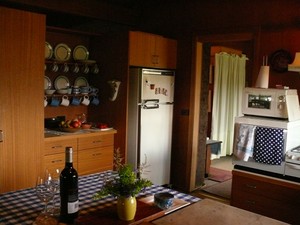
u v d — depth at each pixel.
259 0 3.54
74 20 4.27
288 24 3.32
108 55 4.02
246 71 6.66
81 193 1.72
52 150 3.39
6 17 2.87
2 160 2.96
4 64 2.89
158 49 4.08
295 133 2.83
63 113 4.06
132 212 1.42
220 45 5.78
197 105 4.24
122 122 3.92
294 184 2.63
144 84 3.87
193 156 4.26
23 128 3.08
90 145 3.74
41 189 1.48
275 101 2.80
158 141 4.15
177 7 4.28
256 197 2.88
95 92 4.10
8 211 1.47
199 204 1.55
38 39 3.10
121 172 1.44
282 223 1.37
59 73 3.95
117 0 4.45
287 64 3.30
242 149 2.88
